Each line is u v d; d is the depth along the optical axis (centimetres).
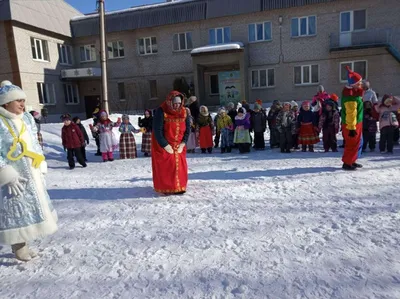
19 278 274
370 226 336
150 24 2258
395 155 729
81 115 2573
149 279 259
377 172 572
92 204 480
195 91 2095
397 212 372
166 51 2286
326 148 850
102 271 276
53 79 2320
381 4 1831
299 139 880
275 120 950
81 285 256
